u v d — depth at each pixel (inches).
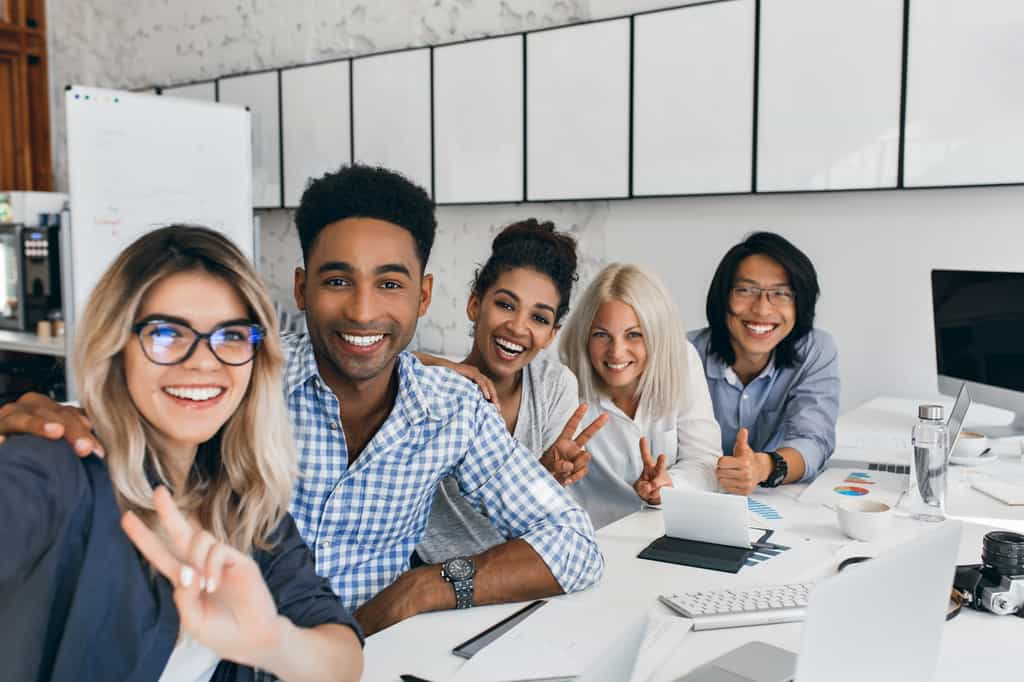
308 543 54.1
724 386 99.5
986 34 103.3
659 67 125.8
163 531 36.5
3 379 178.2
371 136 157.4
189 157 146.5
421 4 152.6
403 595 49.1
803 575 55.0
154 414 36.8
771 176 118.8
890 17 108.7
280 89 169.0
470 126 145.2
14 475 32.8
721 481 76.7
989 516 67.8
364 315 51.0
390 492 54.7
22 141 215.8
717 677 39.8
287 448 41.9
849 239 118.3
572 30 133.0
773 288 92.4
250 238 157.0
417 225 53.0
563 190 136.6
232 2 179.6
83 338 36.4
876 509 64.9
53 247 174.2
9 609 32.7
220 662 40.3
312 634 38.0
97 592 34.4
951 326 98.8
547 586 50.8
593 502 85.0
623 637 34.9
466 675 40.1
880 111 110.6
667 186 127.0
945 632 46.2
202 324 37.2
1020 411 88.6
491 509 57.6
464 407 56.5
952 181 107.1
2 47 209.8
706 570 56.2
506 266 73.6
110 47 205.0
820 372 93.7
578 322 83.7
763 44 117.3
